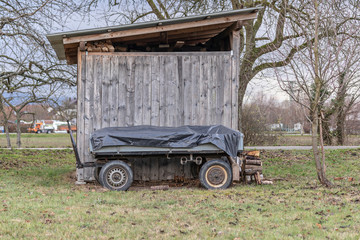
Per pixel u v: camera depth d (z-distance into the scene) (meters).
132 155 9.33
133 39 11.21
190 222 6.09
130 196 8.39
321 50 9.19
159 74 10.54
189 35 11.90
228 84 10.65
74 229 5.64
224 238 5.24
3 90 14.33
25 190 9.00
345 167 13.19
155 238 5.27
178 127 9.71
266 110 33.03
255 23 19.34
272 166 13.84
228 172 9.38
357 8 10.09
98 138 9.02
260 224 5.96
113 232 5.56
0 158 15.88
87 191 8.94
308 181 10.48
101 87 10.38
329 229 5.59
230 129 9.62
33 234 5.38
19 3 13.05
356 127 33.44
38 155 17.80
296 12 10.54
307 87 9.12
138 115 10.45
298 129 57.94
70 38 9.99
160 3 18.75
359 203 7.24
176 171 10.70
